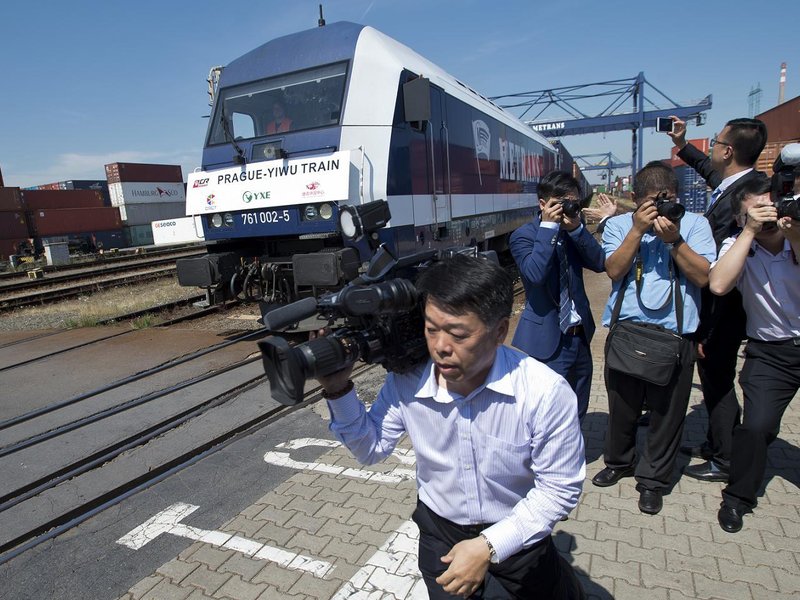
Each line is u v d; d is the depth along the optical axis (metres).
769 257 2.64
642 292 2.93
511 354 1.53
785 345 2.63
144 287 13.72
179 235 7.71
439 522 1.70
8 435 4.61
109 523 3.26
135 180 39.38
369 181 5.95
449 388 1.52
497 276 1.36
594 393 4.72
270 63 6.70
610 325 3.09
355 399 1.65
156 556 2.92
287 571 2.71
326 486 3.51
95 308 10.52
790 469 3.31
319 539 2.94
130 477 3.78
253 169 6.18
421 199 7.00
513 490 1.60
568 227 2.90
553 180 2.78
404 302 1.47
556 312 3.02
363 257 5.86
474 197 9.20
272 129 6.45
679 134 4.28
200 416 4.77
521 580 1.65
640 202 2.72
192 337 7.60
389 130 6.14
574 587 1.80
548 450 1.48
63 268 20.19
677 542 2.73
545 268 2.82
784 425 3.87
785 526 2.79
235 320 8.64
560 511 1.48
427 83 6.23
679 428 2.92
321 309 1.52
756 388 2.71
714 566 2.54
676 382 2.86
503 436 1.50
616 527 2.88
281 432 4.39
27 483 3.76
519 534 1.44
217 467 3.87
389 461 3.79
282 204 5.96
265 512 3.24
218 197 6.41
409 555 2.76
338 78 6.21
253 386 5.41
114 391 5.50
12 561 2.96
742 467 2.71
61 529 3.22
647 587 2.44
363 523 3.06
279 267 6.49
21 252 30.81
